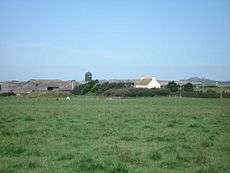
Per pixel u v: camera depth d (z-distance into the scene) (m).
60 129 30.14
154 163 16.98
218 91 121.06
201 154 18.91
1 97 113.06
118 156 18.12
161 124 35.12
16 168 15.67
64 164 16.47
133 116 44.91
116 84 133.38
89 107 65.56
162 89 123.75
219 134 27.95
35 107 64.94
